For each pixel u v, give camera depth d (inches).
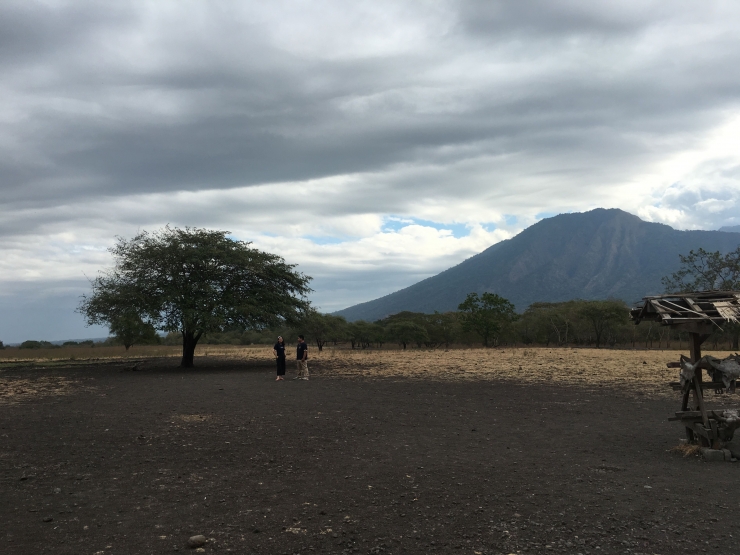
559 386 831.7
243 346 3213.6
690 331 398.6
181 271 1342.3
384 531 242.2
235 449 411.8
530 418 551.8
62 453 401.1
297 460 376.2
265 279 1423.5
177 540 233.6
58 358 1900.8
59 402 707.4
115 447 421.4
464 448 414.0
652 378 912.9
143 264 1314.0
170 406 654.5
